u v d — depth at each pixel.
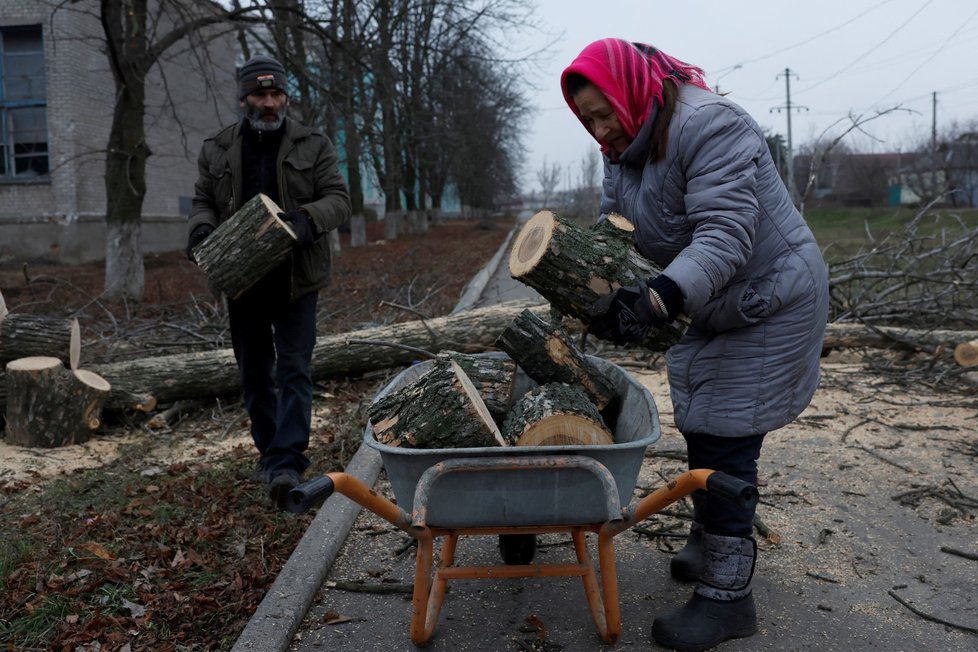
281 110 4.03
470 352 6.79
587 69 2.49
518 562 3.21
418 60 19.45
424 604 2.64
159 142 24.98
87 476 4.62
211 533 3.72
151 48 13.29
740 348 2.69
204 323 7.75
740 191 2.42
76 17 21.27
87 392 5.28
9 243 21.41
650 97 2.50
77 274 18.64
